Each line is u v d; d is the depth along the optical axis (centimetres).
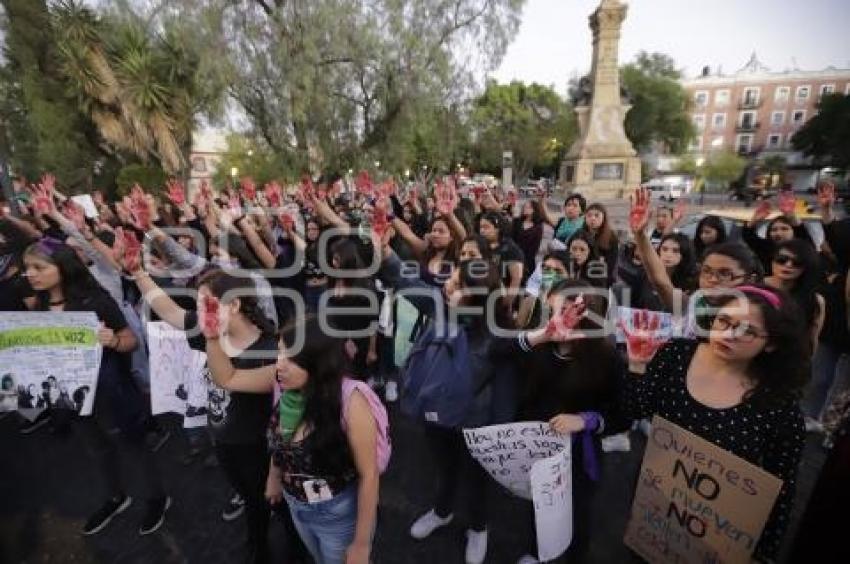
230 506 259
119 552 237
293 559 219
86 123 1532
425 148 1995
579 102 2062
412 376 211
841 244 318
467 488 219
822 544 128
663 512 162
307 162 1441
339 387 148
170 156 1427
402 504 266
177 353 242
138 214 320
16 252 348
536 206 532
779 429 135
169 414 354
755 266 203
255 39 1262
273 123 1375
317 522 162
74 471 303
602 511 256
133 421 240
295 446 153
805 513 133
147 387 292
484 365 193
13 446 331
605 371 174
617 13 1803
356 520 162
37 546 242
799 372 133
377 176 1545
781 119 5022
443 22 1420
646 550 171
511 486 192
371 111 1499
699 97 5216
